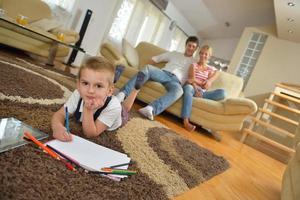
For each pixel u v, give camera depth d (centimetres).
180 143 165
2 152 71
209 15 605
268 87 502
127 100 196
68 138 92
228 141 278
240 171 166
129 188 81
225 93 268
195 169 128
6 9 318
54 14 388
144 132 154
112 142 114
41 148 82
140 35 551
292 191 112
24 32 277
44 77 205
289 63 488
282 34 475
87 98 97
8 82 148
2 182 60
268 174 190
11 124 90
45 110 123
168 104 236
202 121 255
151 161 113
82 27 387
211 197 105
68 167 78
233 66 546
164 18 598
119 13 481
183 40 720
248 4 486
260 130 371
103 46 301
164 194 88
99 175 81
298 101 339
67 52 356
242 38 543
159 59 298
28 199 58
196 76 271
